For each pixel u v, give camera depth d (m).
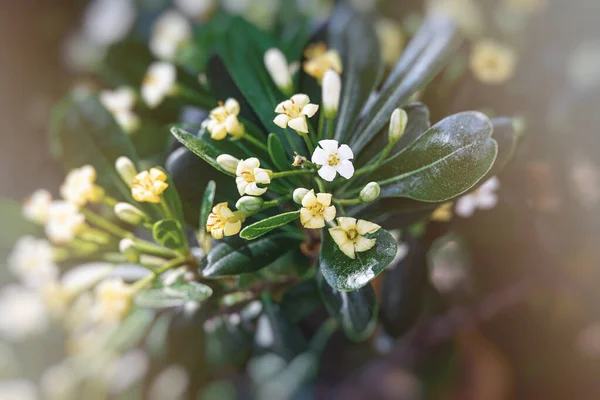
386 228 0.48
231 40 0.51
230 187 0.46
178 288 0.45
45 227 0.58
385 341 0.56
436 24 0.49
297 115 0.42
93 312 0.52
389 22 0.67
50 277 0.54
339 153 0.40
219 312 0.49
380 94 0.47
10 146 0.86
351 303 0.44
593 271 0.65
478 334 0.75
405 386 0.77
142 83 0.62
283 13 0.67
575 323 0.71
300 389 0.77
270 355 0.62
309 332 0.62
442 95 0.54
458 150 0.41
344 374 0.75
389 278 0.53
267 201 0.44
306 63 0.50
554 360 0.74
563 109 0.63
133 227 0.57
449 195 0.42
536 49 0.67
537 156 0.62
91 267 0.50
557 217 0.62
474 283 0.67
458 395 0.72
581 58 0.67
